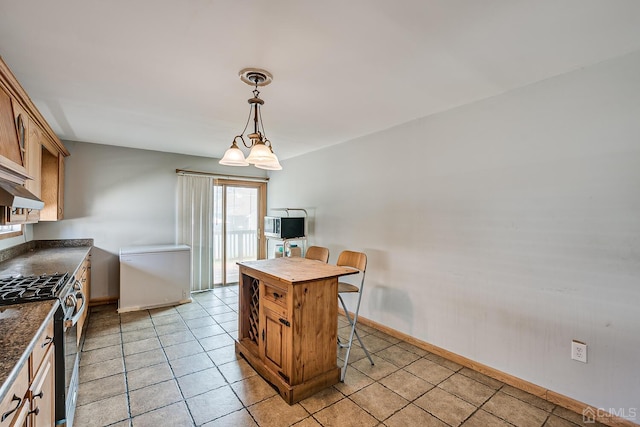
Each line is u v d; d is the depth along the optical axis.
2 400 0.80
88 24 1.48
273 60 1.84
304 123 3.11
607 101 1.85
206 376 2.38
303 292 2.13
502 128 2.33
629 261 1.78
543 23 1.48
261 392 2.18
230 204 5.21
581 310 1.96
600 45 1.69
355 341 3.05
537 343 2.15
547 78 2.09
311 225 4.45
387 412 1.98
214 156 4.87
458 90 2.28
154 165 4.45
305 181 4.59
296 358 2.10
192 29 1.53
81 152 3.96
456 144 2.63
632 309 1.77
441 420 1.90
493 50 1.74
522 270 2.22
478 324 2.48
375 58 1.82
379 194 3.37
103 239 4.11
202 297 4.46
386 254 3.28
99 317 3.62
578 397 1.97
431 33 1.57
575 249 1.98
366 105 2.60
